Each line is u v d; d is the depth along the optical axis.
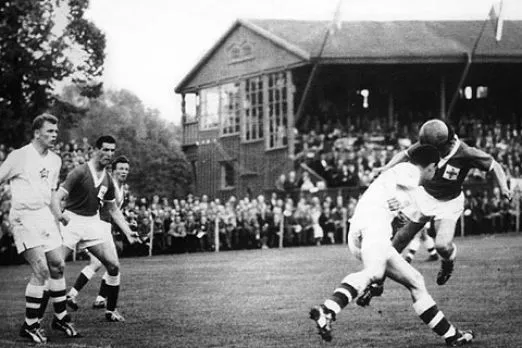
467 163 11.59
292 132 33.19
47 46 28.77
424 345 7.93
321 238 26.91
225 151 34.94
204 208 26.19
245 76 34.59
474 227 28.98
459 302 10.79
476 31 36.62
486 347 7.74
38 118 8.83
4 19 28.14
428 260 17.03
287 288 13.07
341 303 7.48
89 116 33.34
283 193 30.48
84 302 12.11
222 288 13.28
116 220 10.29
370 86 36.16
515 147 33.84
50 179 8.88
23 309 11.63
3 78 28.42
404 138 34.41
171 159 35.19
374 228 7.76
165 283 14.45
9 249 23.12
